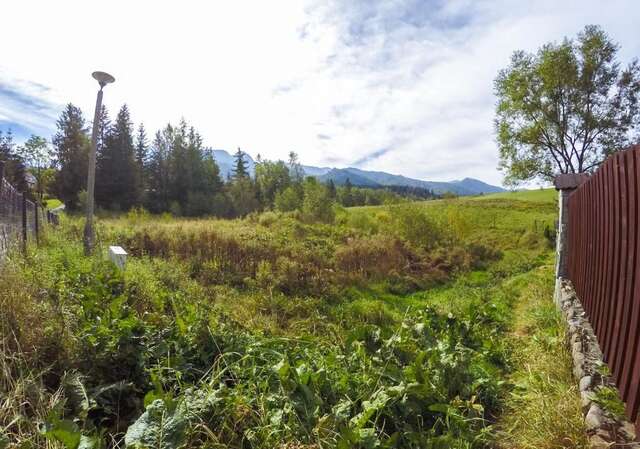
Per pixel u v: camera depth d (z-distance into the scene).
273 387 2.65
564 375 3.22
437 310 6.01
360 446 2.12
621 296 2.44
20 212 5.93
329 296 7.72
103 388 2.34
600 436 2.10
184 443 1.83
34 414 2.09
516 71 16.91
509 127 17.58
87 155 39.12
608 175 2.99
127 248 9.41
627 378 2.15
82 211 30.62
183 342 3.20
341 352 3.72
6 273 3.25
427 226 15.65
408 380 2.93
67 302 3.49
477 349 4.37
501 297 7.61
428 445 2.35
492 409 3.14
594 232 3.62
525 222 24.67
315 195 20.17
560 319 4.54
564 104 16.66
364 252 11.10
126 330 2.90
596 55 15.86
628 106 16.12
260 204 44.69
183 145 46.44
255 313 5.89
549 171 17.14
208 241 10.22
